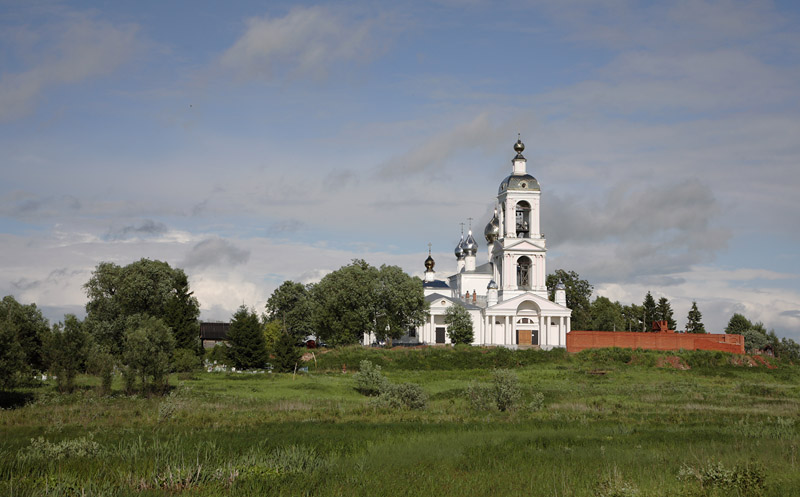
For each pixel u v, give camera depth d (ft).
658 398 247.91
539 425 171.32
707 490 90.84
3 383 205.16
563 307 469.98
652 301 643.45
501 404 216.74
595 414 200.03
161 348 234.79
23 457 110.32
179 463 105.60
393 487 92.84
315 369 355.97
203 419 170.60
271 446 124.67
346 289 414.62
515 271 477.36
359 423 170.40
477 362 376.48
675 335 410.72
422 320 433.48
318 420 176.86
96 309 383.04
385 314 419.74
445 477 99.86
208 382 274.36
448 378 329.11
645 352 391.04
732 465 105.19
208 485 94.27
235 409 196.54
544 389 271.49
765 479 95.14
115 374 273.13
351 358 370.94
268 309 597.11
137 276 375.04
